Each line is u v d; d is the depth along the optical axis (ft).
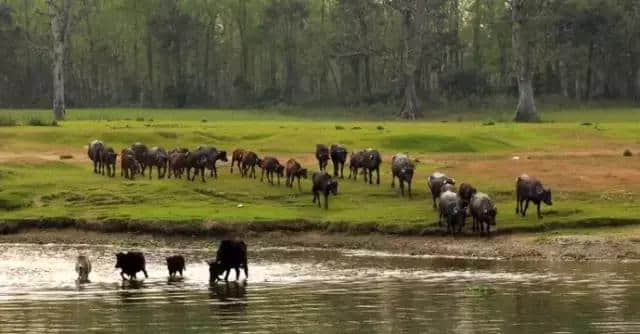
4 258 159.94
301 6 614.75
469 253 160.25
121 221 187.01
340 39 555.69
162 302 114.21
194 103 619.26
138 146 236.43
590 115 495.41
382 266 147.74
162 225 184.03
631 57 572.10
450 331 94.63
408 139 289.94
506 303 110.32
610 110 523.29
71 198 207.92
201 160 222.48
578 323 97.81
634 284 124.77
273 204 202.18
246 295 118.83
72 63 609.83
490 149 286.25
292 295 118.42
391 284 127.13
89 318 103.55
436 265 148.46
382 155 266.57
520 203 182.70
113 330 96.58
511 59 577.84
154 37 614.75
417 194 206.80
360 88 631.15
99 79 638.12
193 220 184.65
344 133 304.91
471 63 611.47
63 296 119.85
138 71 633.61
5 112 507.30
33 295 120.67
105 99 629.51
